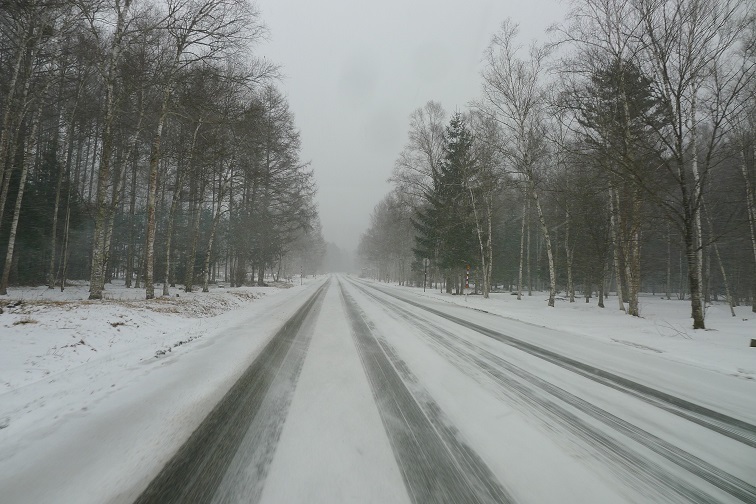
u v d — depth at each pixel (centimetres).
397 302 1566
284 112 2059
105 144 1112
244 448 260
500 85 1642
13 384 405
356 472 231
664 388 432
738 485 232
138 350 571
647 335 841
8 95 1234
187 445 264
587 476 236
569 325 1000
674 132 969
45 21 1089
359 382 420
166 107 1241
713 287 3634
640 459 262
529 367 508
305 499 202
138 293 1762
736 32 864
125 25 1123
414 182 2578
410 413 331
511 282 4281
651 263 3247
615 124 1094
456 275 2781
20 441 270
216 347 600
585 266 2492
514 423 317
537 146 1670
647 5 934
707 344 736
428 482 221
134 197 2259
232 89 1390
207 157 1534
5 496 203
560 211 2325
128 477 223
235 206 2353
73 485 215
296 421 309
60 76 1380
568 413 344
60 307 744
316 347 610
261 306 1330
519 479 228
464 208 2416
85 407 337
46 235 2081
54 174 2141
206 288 1753
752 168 1427
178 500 200
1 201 1352
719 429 320
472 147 2375
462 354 574
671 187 1146
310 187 2548
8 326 577
